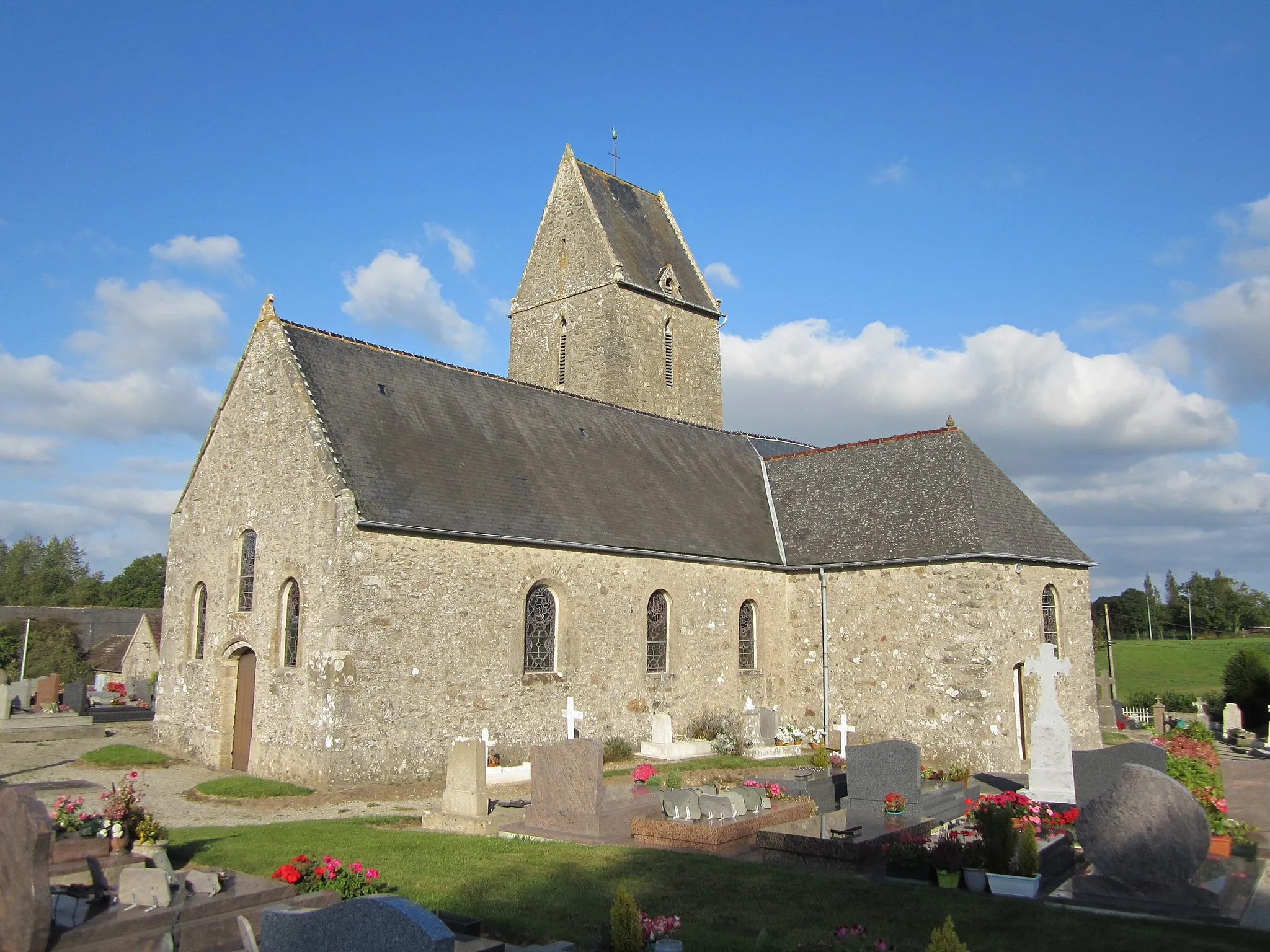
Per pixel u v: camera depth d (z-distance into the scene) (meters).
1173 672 62.84
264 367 23.94
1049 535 28.81
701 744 25.81
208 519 25.27
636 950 9.11
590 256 38.03
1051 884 12.81
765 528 32.31
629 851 14.34
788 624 30.81
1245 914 11.23
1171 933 10.46
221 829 15.90
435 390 26.17
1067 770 18.02
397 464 22.64
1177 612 113.12
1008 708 25.81
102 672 60.41
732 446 36.53
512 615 23.16
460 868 12.98
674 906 11.37
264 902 10.28
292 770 20.66
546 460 26.98
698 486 31.78
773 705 30.28
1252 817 17.88
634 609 26.30
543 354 39.19
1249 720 36.50
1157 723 33.97
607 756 24.12
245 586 23.69
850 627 29.08
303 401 22.33
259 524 23.14
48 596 103.50
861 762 17.23
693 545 28.28
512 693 22.86
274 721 21.50
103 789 20.12
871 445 33.31
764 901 11.66
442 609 21.75
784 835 14.51
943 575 26.92
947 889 12.51
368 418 23.38
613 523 26.47
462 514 22.61
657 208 42.34
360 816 17.58
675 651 27.42
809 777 20.73
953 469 29.56
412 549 21.44
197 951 9.52
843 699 28.80
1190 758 15.80
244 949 9.55
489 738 22.14
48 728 28.50
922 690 26.97
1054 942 10.16
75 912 9.47
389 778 20.31
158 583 97.56
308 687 20.58
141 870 9.79
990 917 11.16
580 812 15.80
